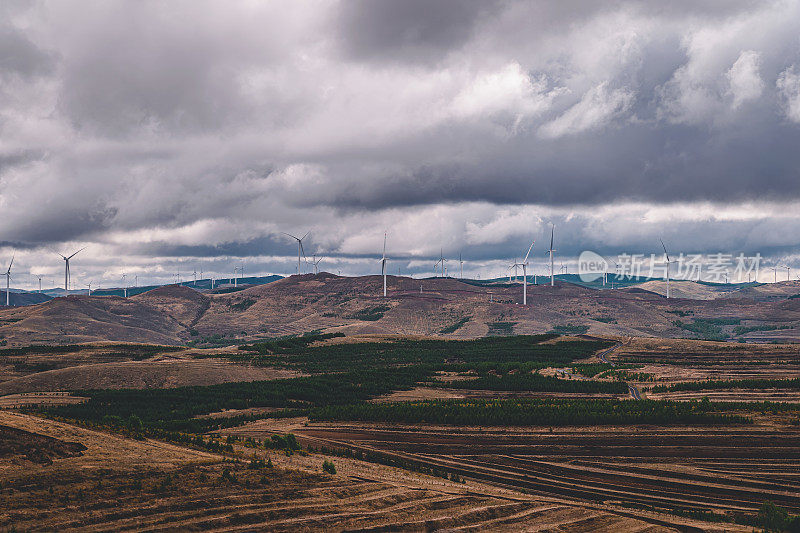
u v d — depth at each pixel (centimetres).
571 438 12131
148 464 7188
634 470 10281
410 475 8838
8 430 7488
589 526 6781
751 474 10019
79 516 5572
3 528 5191
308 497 6694
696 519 7700
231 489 6644
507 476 9894
